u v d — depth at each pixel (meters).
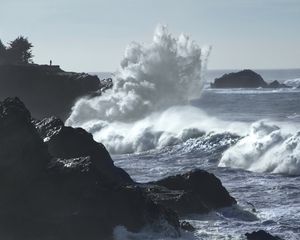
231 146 157.50
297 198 106.00
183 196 94.69
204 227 87.69
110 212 83.00
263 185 117.62
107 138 185.88
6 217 80.38
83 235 80.25
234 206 99.44
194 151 162.12
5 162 82.31
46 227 80.00
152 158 158.62
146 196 87.00
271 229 87.38
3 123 83.75
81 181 83.62
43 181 83.88
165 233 82.12
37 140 86.62
